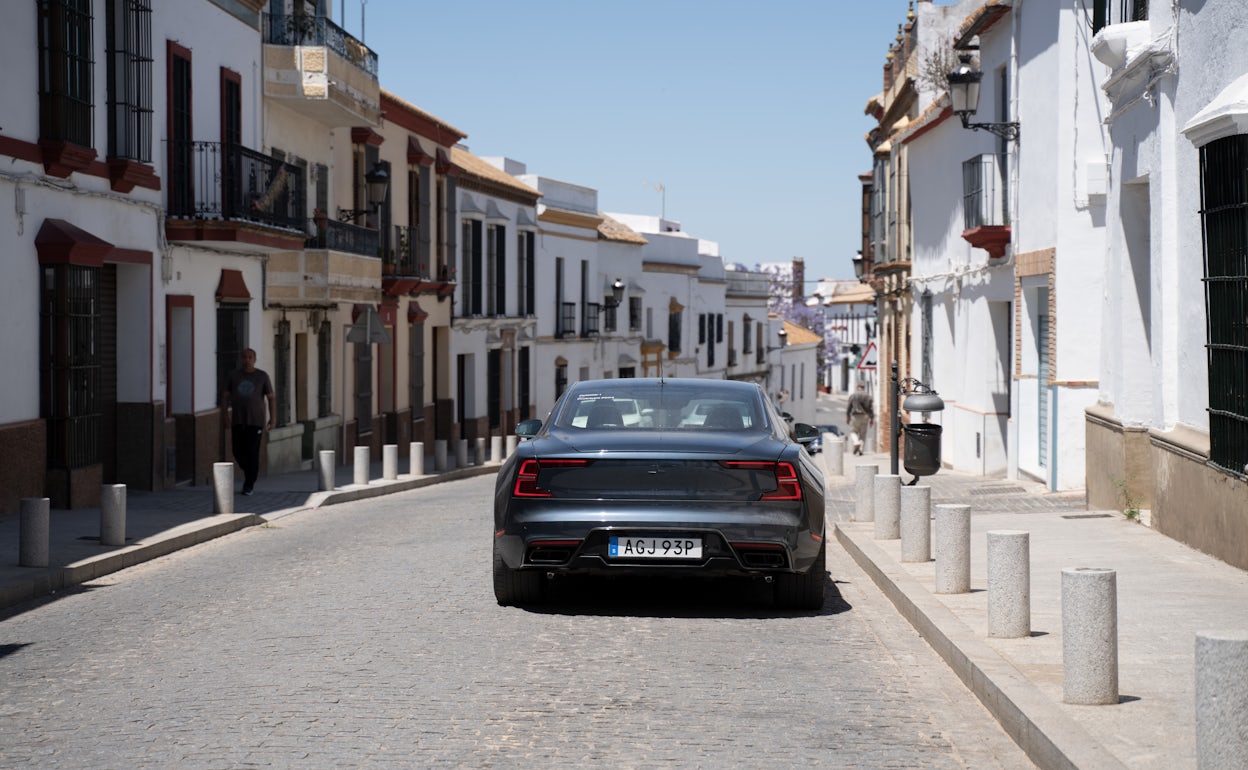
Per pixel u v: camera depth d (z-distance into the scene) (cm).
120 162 1800
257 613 938
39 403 1630
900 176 3250
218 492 1594
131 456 1930
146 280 1930
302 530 1559
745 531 877
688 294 6322
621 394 996
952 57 2633
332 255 2539
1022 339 2022
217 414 2191
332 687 709
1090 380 1791
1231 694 472
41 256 1616
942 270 2673
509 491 909
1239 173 984
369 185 2908
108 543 1278
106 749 597
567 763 575
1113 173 1407
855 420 3291
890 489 1259
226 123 2242
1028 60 1936
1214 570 1020
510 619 903
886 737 622
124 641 849
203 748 596
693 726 636
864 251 4119
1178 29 1162
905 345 3253
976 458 2334
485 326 4131
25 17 1572
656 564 880
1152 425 1276
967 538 942
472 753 588
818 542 910
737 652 805
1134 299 1362
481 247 4119
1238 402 1015
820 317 10038
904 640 850
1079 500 1633
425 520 1608
